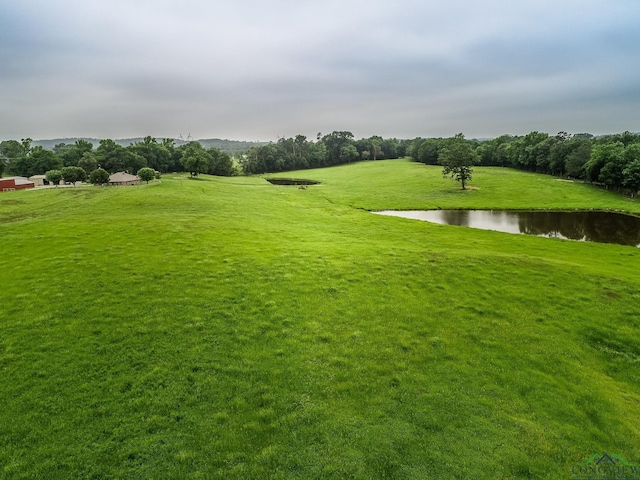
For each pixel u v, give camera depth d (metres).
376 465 12.37
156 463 12.28
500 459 12.75
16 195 71.62
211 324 20.72
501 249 41.19
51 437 13.11
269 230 45.38
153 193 73.56
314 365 17.73
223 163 174.12
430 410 15.05
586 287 27.72
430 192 98.19
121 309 21.80
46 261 28.78
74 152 156.00
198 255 31.67
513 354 19.39
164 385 15.88
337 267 30.72
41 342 18.47
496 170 146.00
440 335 20.95
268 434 13.63
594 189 94.81
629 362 19.36
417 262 32.66
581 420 14.98
